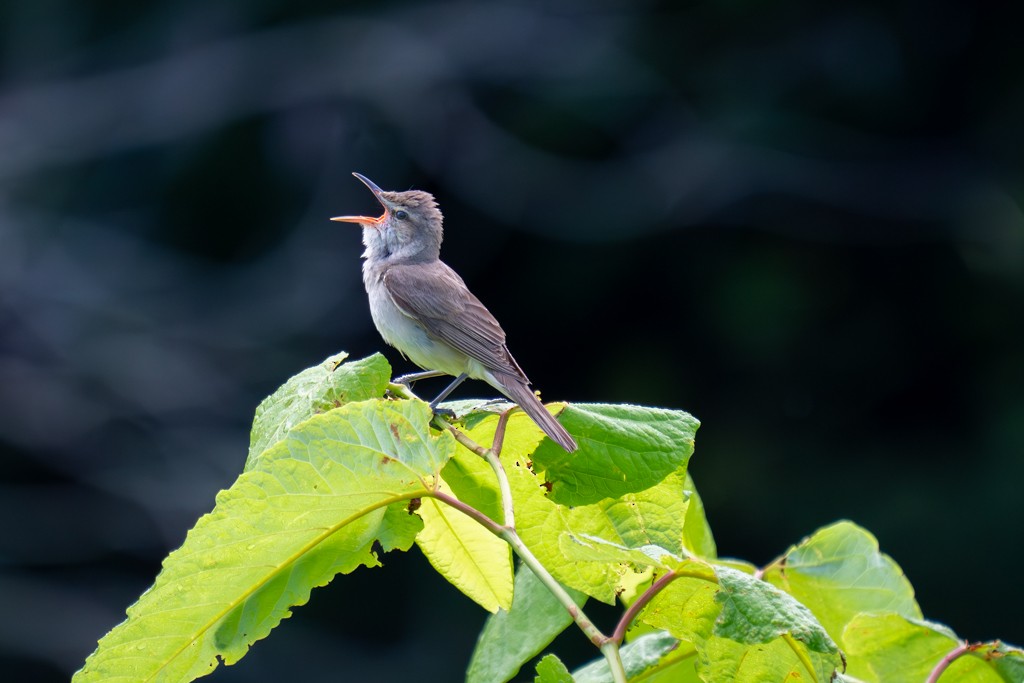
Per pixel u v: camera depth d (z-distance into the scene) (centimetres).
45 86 1888
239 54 1842
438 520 350
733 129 1725
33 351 1720
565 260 1769
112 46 1908
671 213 1728
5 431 1698
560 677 284
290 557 315
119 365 1712
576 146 1778
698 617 312
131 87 1858
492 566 348
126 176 1856
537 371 1800
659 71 1764
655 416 344
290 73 1825
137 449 1702
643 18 1788
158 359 1730
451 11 1844
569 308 1778
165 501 1666
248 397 1722
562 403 343
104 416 1711
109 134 1848
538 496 345
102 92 1866
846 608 366
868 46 1738
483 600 348
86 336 1730
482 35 1812
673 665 344
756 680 312
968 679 335
